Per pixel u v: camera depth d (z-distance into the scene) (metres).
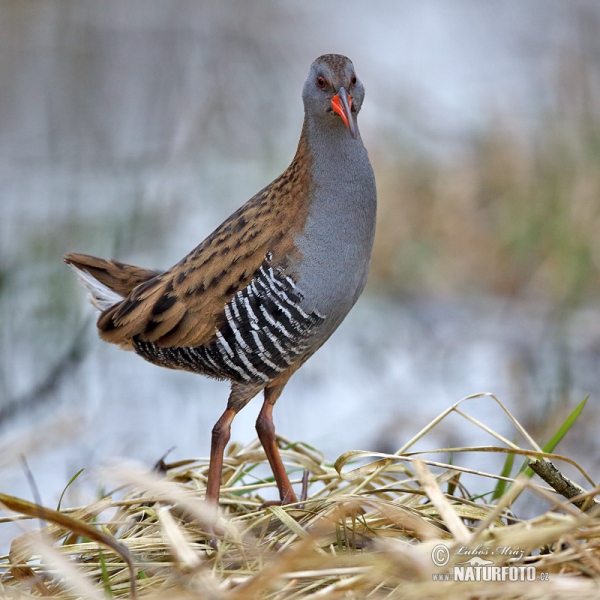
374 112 17.86
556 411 10.65
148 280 7.86
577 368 11.80
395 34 21.50
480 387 11.52
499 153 15.65
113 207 15.48
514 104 17.77
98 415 10.95
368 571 5.51
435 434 10.37
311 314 7.24
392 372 12.05
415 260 14.54
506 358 12.18
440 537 6.14
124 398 11.38
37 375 11.84
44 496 9.16
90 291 8.33
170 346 7.50
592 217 14.09
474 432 10.38
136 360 12.24
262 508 7.02
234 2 21.66
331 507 6.36
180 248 14.71
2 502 5.75
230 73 19.61
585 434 10.17
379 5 22.73
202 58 20.22
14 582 6.40
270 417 7.61
